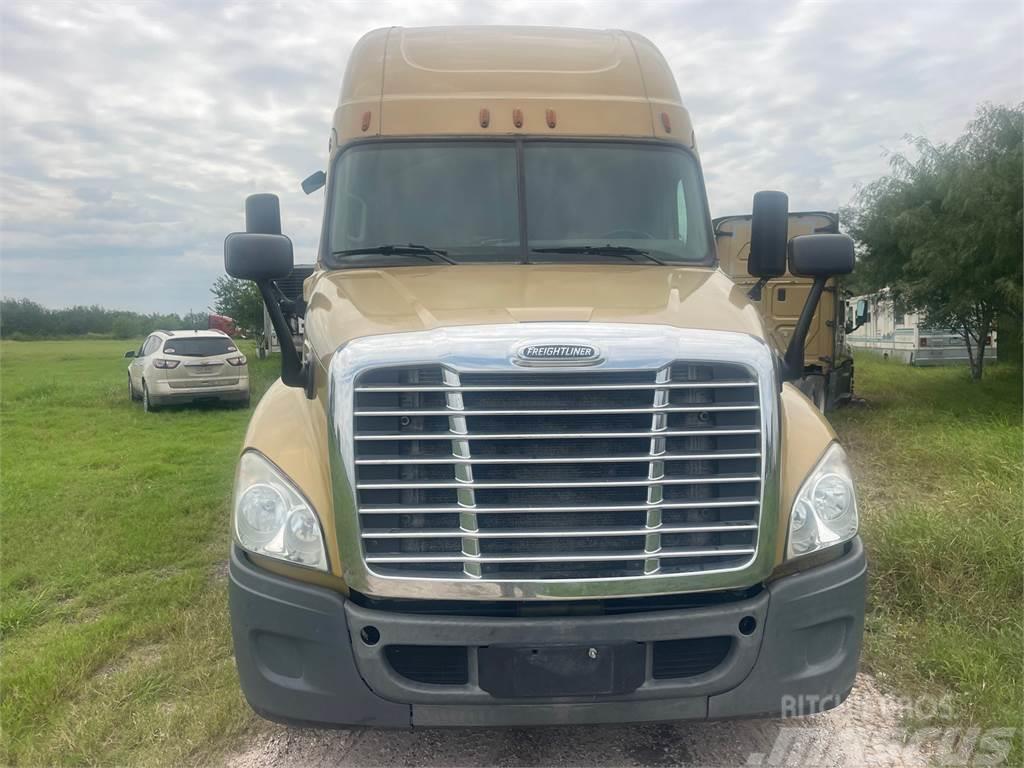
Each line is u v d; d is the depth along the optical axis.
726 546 2.90
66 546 6.39
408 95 4.60
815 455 3.15
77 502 7.89
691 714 2.88
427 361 2.80
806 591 2.93
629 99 4.68
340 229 4.43
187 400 16.02
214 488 8.43
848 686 3.02
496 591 2.80
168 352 15.88
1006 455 7.62
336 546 2.89
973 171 11.88
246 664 2.96
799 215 11.69
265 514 2.98
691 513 2.92
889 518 5.56
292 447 3.08
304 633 2.85
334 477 2.84
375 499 2.84
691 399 2.91
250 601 2.92
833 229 11.60
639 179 4.52
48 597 5.36
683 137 4.72
